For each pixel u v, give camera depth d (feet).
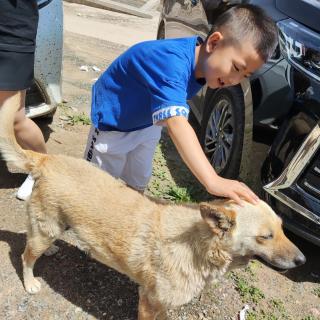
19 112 4.58
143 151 4.49
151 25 15.69
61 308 4.07
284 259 3.43
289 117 4.60
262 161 4.91
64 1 16.02
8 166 5.58
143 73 3.61
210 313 4.26
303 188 4.41
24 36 4.17
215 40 3.43
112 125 4.11
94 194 3.84
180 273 3.53
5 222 4.81
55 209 3.91
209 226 3.29
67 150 6.16
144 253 3.63
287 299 4.56
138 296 4.33
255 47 3.32
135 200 3.84
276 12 5.03
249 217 3.39
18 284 4.20
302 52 4.58
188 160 3.29
